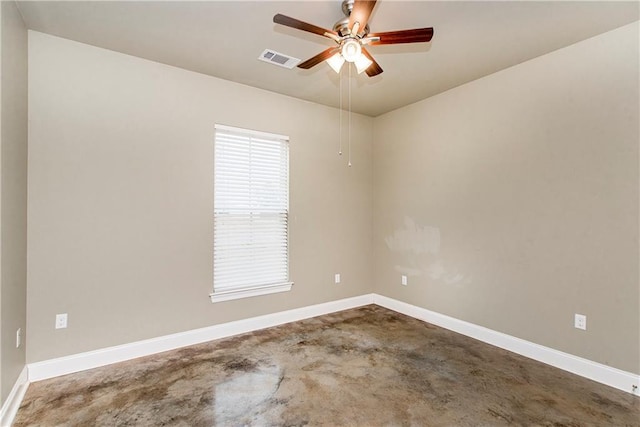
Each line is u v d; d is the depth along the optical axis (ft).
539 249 9.17
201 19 7.45
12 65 6.72
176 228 9.86
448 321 11.55
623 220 7.68
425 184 12.48
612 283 7.84
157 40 8.37
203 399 7.11
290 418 6.48
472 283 10.85
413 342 10.32
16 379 7.01
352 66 9.79
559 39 8.24
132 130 9.19
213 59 9.41
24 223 7.55
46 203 8.04
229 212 11.00
